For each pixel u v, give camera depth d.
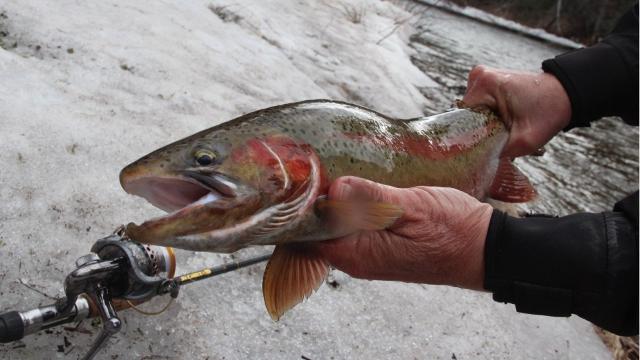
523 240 0.54
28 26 1.04
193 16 1.46
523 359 0.83
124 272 0.60
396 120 0.71
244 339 0.70
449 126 0.77
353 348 0.74
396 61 2.18
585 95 0.78
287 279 0.59
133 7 1.32
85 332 0.64
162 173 0.53
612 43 0.79
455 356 0.79
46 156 0.79
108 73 1.02
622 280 0.52
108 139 0.87
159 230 0.51
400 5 4.10
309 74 1.55
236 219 0.54
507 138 0.83
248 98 1.18
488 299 0.91
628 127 2.70
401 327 0.79
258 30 1.66
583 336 0.95
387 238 0.57
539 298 0.54
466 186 0.79
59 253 0.70
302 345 0.72
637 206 0.54
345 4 2.75
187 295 0.71
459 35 4.05
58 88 0.93
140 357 0.64
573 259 0.53
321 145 0.59
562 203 1.53
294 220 0.57
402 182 0.67
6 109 0.83
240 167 0.55
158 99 1.02
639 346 0.99
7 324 0.56
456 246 0.56
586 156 2.06
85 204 0.76
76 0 1.22
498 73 0.84
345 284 0.82
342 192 0.56
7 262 0.67
